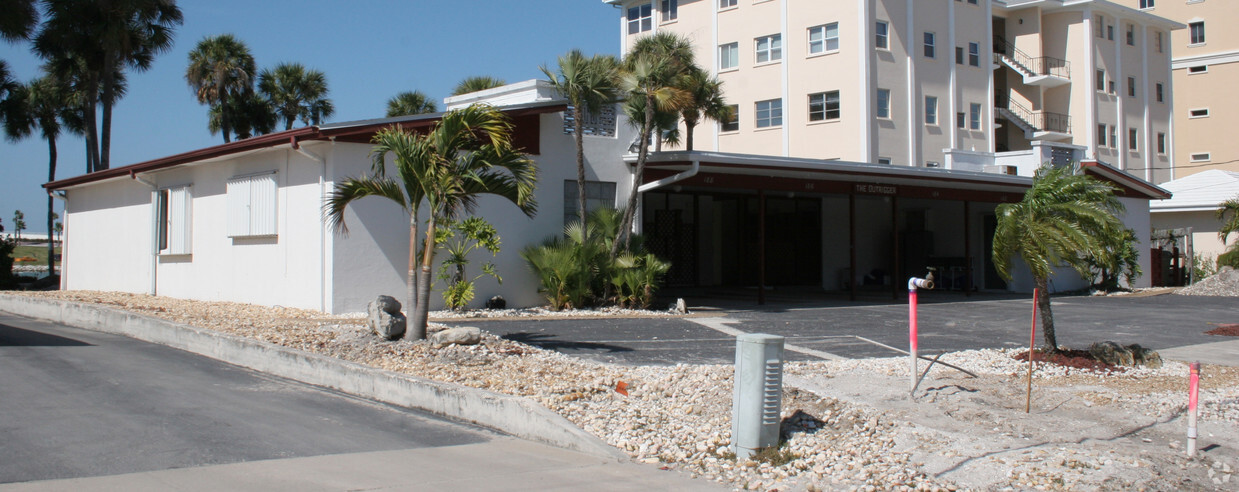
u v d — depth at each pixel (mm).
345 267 14734
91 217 23391
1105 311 19562
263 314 14297
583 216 16750
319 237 14812
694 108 20547
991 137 37812
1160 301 22719
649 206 25359
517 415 7582
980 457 6867
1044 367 10750
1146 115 45406
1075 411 8523
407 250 15523
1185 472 6734
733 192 25812
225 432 7117
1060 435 7609
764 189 19531
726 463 6770
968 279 23719
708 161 17359
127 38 33312
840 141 33906
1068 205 10695
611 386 8852
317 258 14844
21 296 17672
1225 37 50188
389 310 11148
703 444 7086
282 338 11039
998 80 43312
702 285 26828
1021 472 6523
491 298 16391
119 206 21859
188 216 18641
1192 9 51281
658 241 25578
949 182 22297
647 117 16938
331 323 12836
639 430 7445
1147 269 28688
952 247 27859
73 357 10719
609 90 16359
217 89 41094
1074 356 11188
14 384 8758
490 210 16500
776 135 36031
